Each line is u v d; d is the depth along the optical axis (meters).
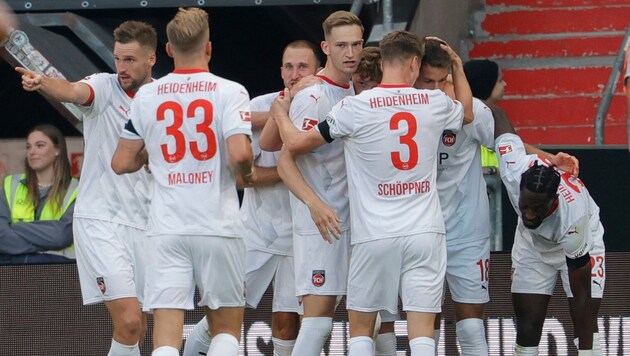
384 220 20.59
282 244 23.25
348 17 21.33
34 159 26.89
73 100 21.66
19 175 27.31
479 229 22.67
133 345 22.17
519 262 23.42
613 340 24.38
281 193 23.28
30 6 30.75
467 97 21.83
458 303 22.80
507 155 22.47
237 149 19.48
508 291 24.41
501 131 22.67
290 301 23.34
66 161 27.19
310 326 21.73
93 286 22.20
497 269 24.44
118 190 22.27
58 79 21.50
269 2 30.05
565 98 35.56
